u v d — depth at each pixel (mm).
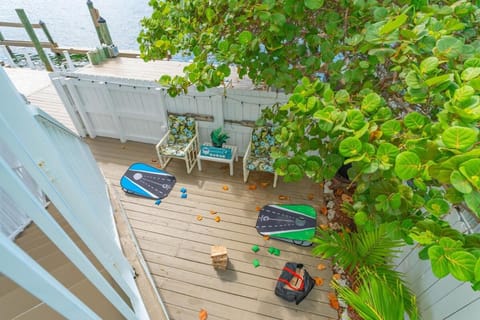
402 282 2275
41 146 1513
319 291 2934
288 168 1936
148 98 4375
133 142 5098
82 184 2367
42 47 6449
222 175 4426
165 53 3434
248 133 4391
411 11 1768
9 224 2402
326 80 2795
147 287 2744
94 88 4465
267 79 2613
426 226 1275
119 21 9391
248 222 3682
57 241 1103
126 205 3930
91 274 1325
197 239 3480
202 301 2873
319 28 2594
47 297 921
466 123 1108
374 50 1601
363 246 2469
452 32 1760
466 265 1016
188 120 4398
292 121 2152
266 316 2752
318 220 3676
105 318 1849
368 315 1833
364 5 2006
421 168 1089
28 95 6020
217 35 2625
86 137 5195
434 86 1295
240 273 3119
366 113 1567
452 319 1790
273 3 2039
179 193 4113
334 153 1887
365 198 1678
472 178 929
